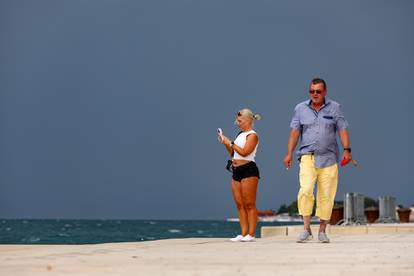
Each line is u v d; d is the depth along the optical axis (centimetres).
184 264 1469
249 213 2544
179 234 10269
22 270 1333
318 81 2395
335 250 1920
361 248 2012
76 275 1245
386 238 2855
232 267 1393
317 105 2406
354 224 5112
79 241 7225
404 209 7556
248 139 2522
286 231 4116
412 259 1580
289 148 2444
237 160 2548
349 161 2392
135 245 2281
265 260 1573
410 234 3462
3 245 2277
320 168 2386
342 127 2397
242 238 2538
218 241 2566
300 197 2405
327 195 2395
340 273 1263
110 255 1750
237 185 2558
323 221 2409
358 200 5194
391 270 1313
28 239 7819
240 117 2556
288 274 1252
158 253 1825
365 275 1229
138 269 1350
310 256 1688
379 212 6812
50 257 1684
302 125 2425
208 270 1328
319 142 2381
